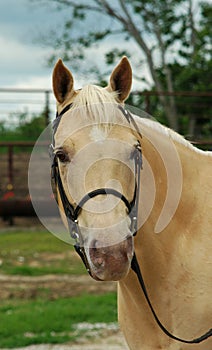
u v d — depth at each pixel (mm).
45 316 8609
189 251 4047
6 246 15227
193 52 24016
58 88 3957
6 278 11484
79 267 12578
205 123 21859
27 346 7629
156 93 16406
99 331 8172
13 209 17047
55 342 7734
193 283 4023
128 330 4234
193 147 4297
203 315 4027
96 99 3717
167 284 4047
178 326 4074
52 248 14883
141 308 4094
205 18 24078
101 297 9742
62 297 10125
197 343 4086
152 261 4023
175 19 24125
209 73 22453
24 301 9867
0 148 21469
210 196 4160
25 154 19922
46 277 11609
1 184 19250
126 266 3432
